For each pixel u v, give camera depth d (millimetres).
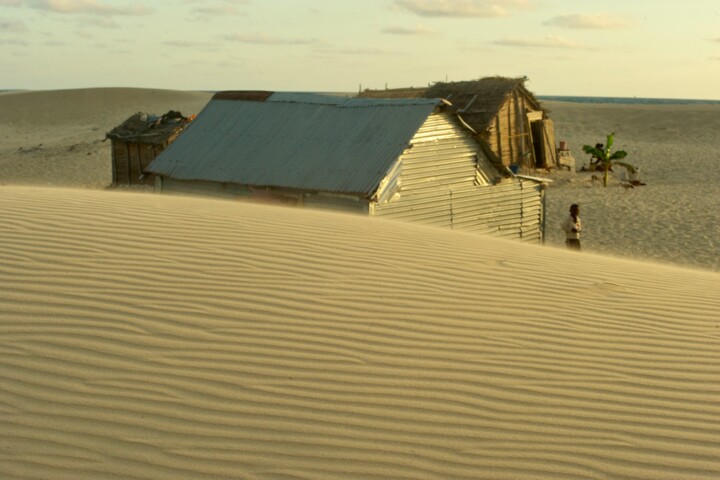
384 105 19078
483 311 7117
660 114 66250
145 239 8109
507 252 9633
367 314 6703
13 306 6254
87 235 8102
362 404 5324
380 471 4664
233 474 4539
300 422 5066
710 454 5055
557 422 5320
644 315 7535
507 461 4848
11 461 4512
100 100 80438
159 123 31844
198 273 7207
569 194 31625
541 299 7680
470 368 5961
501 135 33094
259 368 5641
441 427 5148
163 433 4855
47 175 37906
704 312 7836
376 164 17047
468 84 33781
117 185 31609
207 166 19328
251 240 8422
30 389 5199
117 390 5250
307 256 8039
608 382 5941
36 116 74125
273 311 6539
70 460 4559
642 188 33312
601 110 71688
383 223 10602
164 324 6137
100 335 5902
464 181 18859
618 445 5098
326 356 5895
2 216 8695
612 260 10648
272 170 18203
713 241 22609
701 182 34656
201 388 5340
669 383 6004
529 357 6254
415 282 7652
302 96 21328
